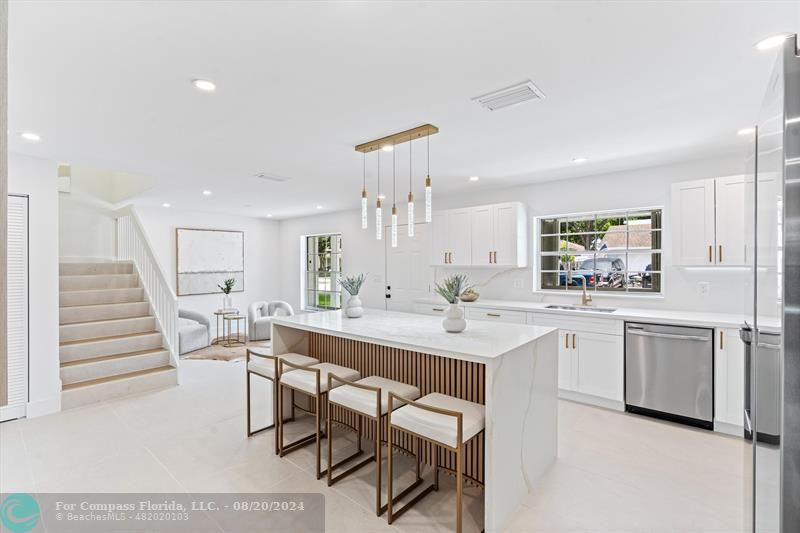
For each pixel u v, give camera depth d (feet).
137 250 18.01
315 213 24.53
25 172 11.37
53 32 5.28
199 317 21.35
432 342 7.82
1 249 1.71
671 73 6.53
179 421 11.14
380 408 7.18
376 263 21.71
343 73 6.51
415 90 7.15
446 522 6.92
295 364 9.15
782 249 3.99
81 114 8.19
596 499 7.57
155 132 9.36
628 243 13.89
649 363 11.28
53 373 11.88
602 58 6.06
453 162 12.25
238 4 4.74
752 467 5.26
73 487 7.90
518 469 7.43
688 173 12.25
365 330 9.23
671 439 10.05
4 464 8.77
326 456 9.20
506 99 7.55
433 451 8.39
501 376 6.88
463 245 16.85
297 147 10.61
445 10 4.87
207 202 20.07
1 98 1.69
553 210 15.21
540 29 5.29
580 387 12.62
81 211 19.80
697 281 12.27
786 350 3.97
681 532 6.64
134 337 14.75
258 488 7.89
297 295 26.71
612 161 12.19
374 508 7.29
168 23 5.11
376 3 4.72
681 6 4.80
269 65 6.24
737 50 5.81
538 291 15.67
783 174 3.96
